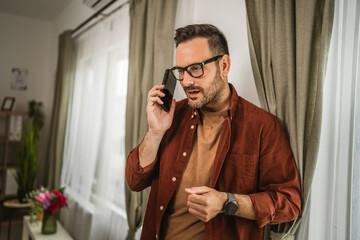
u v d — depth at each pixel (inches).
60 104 135.6
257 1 45.4
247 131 38.6
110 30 107.0
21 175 127.0
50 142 142.9
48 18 173.3
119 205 91.0
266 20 44.3
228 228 36.9
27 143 130.3
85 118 117.6
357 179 36.9
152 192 45.2
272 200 34.0
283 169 36.5
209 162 39.5
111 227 92.2
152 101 40.2
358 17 37.3
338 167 38.0
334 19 38.8
